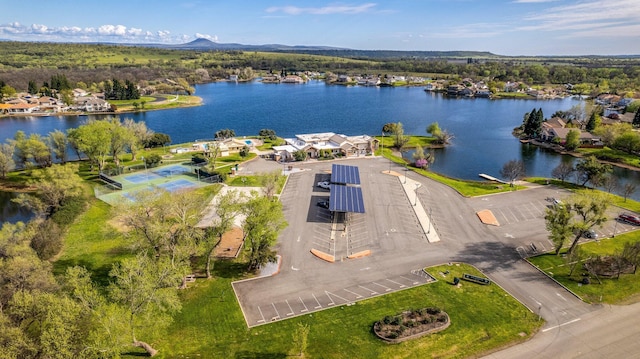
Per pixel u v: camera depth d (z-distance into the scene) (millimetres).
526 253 71250
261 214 62500
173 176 111438
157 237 59562
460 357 46781
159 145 150875
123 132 120562
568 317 54031
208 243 61375
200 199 71250
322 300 57250
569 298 58156
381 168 122875
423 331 50562
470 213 88812
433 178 114062
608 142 156000
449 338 49781
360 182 104875
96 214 86375
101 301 44250
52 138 127062
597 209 65875
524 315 54281
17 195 102125
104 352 39062
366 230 79812
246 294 58469
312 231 79062
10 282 46750
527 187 107188
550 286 61125
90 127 113250
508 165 117250
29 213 93312
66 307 39469
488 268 66188
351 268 65812
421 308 55219
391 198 97250
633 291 59750
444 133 169000
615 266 64938
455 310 55188
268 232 63500
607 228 80875
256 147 148875
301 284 61156
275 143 157250
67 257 68750
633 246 62719
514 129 196375
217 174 109000
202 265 66125
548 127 173625
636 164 136875
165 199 61875
